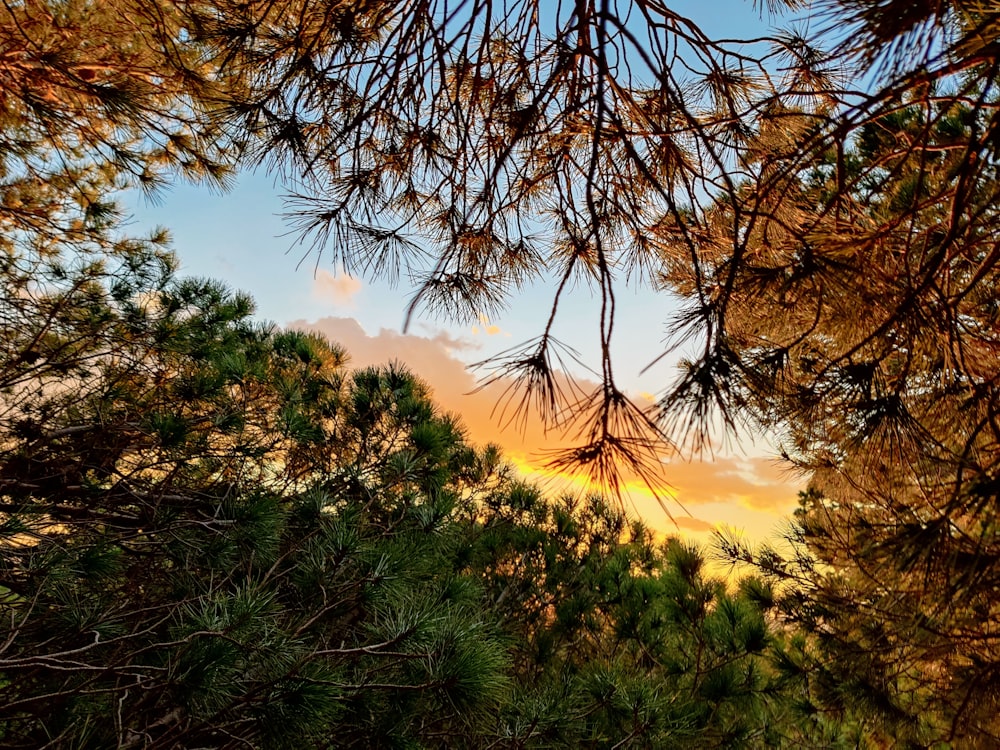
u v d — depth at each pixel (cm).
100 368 364
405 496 329
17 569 212
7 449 286
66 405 334
